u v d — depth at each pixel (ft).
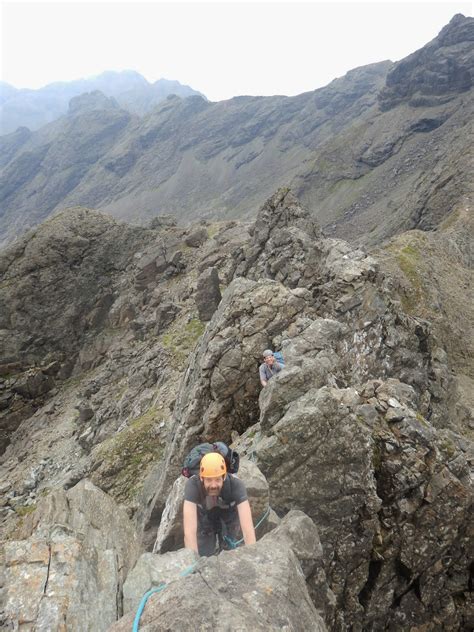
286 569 17.13
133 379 152.05
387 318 78.74
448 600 40.88
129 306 216.74
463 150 405.18
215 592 15.55
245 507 21.59
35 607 20.18
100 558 24.84
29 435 180.24
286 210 139.13
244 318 67.26
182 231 229.66
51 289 230.07
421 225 366.84
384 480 42.06
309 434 37.83
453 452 43.75
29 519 33.47
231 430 61.98
